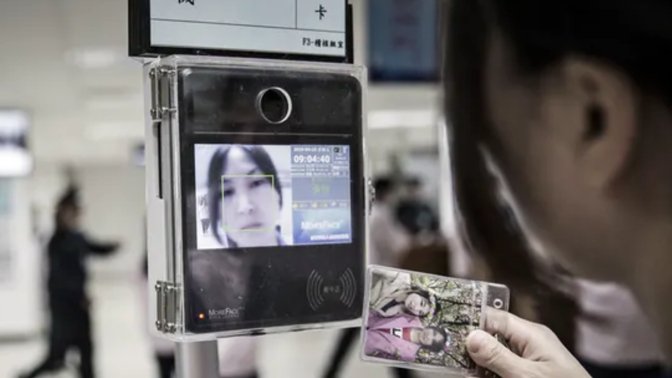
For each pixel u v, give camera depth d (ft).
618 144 2.34
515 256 2.98
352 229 2.86
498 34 2.58
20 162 28.04
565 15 2.32
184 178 2.55
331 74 2.82
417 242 10.28
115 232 60.95
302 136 2.77
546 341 2.77
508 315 2.81
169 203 2.56
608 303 4.68
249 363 6.60
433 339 2.75
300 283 2.75
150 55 2.57
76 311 17.87
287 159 2.74
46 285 17.95
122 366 21.26
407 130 42.27
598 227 2.43
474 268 3.39
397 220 20.80
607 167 2.36
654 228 2.34
